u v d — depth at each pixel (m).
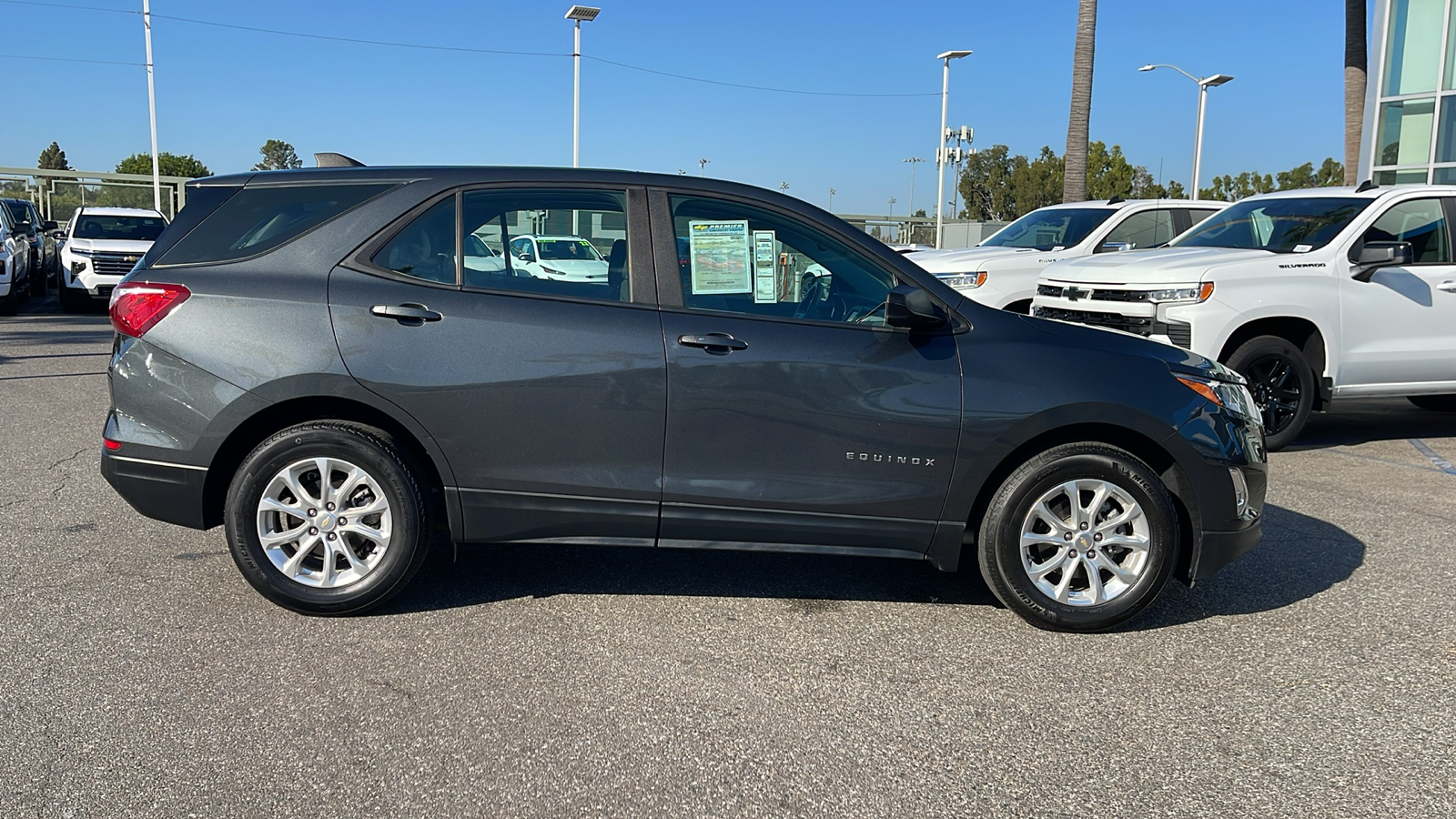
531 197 4.19
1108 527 4.21
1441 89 16.64
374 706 3.46
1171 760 3.23
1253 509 4.36
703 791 3.00
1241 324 7.59
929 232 37.16
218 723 3.31
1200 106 32.12
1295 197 8.79
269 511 4.11
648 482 4.13
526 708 3.48
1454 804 2.99
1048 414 4.14
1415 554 5.40
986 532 4.23
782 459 4.14
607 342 4.07
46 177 36.56
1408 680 3.85
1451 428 9.23
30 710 3.37
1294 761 3.23
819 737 3.34
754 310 4.20
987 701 3.62
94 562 4.79
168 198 37.97
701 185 4.27
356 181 4.21
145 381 4.06
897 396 4.13
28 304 19.08
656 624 4.27
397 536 4.12
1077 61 19.83
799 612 4.46
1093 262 8.34
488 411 4.06
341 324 4.01
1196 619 4.47
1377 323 7.89
